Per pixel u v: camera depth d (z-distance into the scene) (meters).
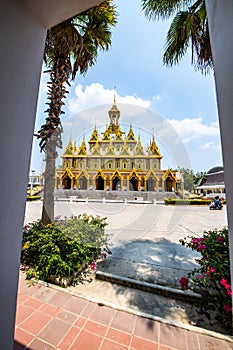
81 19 3.84
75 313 2.02
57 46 3.59
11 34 0.89
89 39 4.09
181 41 3.49
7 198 0.91
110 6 3.80
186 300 2.38
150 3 3.29
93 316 1.98
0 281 0.87
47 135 3.70
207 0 1.12
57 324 1.86
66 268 2.60
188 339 1.71
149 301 2.36
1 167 0.86
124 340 1.69
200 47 3.46
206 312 2.15
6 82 0.87
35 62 1.11
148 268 3.30
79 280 2.85
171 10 3.34
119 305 2.28
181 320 2.04
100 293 2.53
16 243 0.99
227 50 0.82
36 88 1.13
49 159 3.76
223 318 2.03
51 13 1.11
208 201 15.34
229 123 0.83
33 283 2.60
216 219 8.81
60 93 3.86
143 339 1.70
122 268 3.29
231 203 0.85
